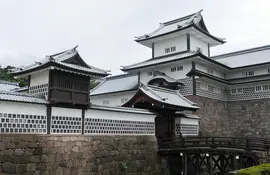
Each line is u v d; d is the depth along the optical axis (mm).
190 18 41875
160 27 45625
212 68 39812
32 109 18953
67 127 20844
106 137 23188
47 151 18797
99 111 23359
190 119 32625
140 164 25484
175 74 37812
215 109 38219
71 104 20797
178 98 32156
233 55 46156
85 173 20922
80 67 21453
